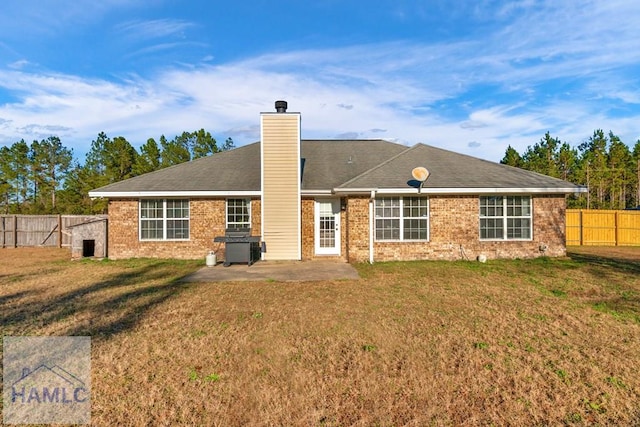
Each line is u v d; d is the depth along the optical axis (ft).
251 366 14.87
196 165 52.80
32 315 21.88
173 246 46.44
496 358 15.58
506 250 44.21
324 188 45.50
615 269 37.35
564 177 138.21
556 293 26.99
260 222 46.37
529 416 11.50
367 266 39.91
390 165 47.91
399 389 13.07
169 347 16.85
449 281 31.53
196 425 11.04
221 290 28.37
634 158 142.72
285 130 45.29
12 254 53.72
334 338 17.93
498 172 46.65
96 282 31.71
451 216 43.98
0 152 121.08
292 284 30.60
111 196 45.50
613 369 14.65
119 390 13.10
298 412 11.68
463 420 11.30
